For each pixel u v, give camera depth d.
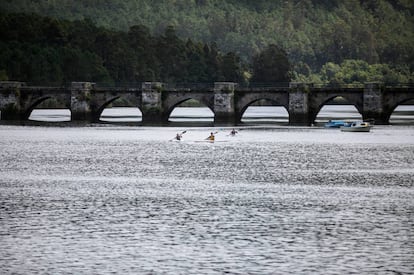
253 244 115.12
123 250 112.06
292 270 104.00
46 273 102.69
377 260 108.00
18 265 105.62
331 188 160.62
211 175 179.25
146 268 104.56
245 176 177.75
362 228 124.06
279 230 122.88
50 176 176.12
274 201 145.62
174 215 132.75
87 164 199.25
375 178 175.12
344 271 103.75
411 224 126.81
